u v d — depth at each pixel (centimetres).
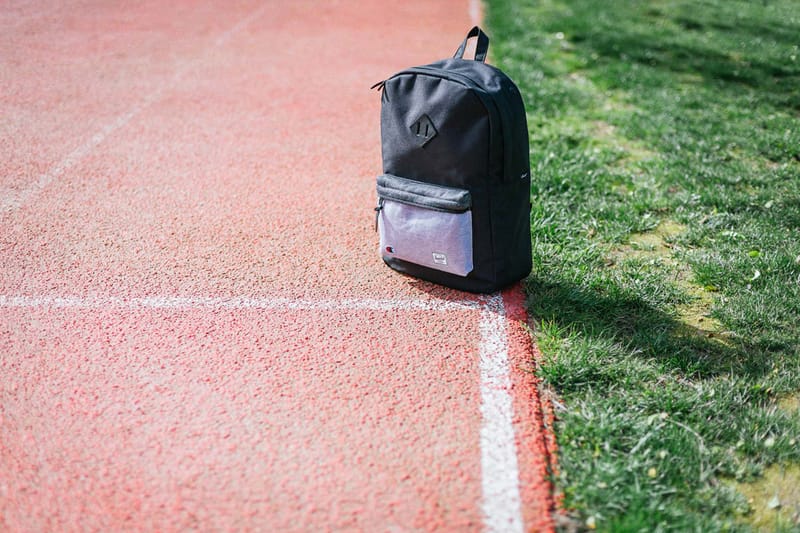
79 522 253
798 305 380
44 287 396
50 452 283
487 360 341
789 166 570
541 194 512
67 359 337
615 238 457
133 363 335
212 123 655
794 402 318
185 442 288
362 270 418
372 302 386
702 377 332
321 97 734
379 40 974
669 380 328
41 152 581
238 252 437
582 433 293
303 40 963
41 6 1121
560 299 386
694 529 250
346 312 377
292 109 697
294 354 343
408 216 385
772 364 338
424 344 352
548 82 782
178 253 434
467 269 378
